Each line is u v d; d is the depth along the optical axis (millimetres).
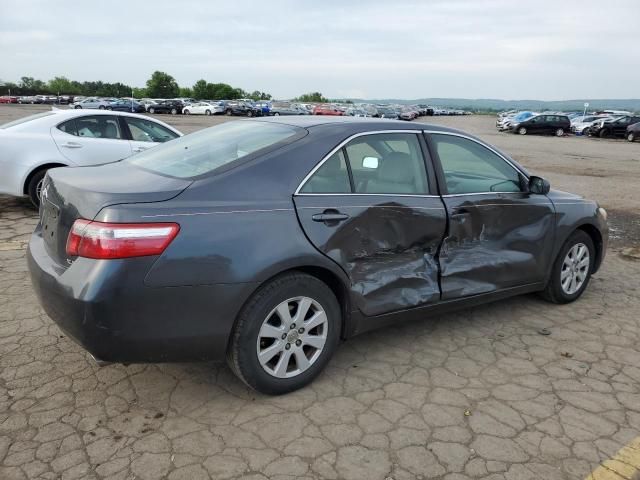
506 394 3361
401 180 3670
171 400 3160
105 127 8016
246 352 3012
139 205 2721
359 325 3488
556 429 3018
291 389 3244
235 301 2887
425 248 3752
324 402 3195
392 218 3506
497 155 4301
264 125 3723
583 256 4938
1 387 3223
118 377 3381
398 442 2852
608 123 35719
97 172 3355
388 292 3562
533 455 2795
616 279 5762
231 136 3652
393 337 4113
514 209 4234
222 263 2822
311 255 3104
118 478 2521
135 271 2639
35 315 4203
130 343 2703
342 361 3705
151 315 2705
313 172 3250
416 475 2619
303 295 3148
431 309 3822
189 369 3512
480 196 4027
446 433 2943
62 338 3842
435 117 74312
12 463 2592
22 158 7227
